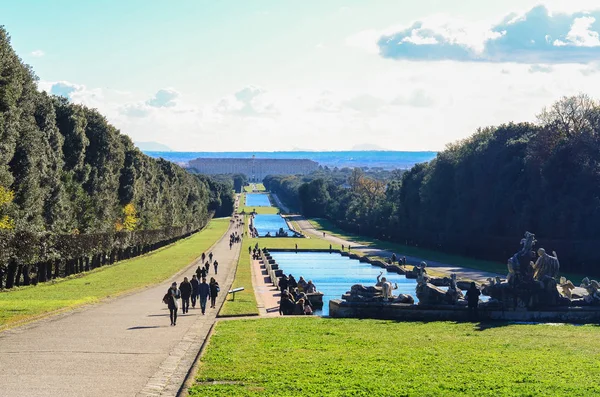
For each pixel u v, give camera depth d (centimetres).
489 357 3133
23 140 8294
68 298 6066
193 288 5581
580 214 10956
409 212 18988
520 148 13638
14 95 7606
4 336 3697
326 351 3259
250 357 3080
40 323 4272
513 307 4809
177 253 14725
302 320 4594
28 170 8331
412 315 4809
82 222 10969
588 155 11306
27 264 8050
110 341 3566
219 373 2744
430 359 3072
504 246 12644
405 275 10656
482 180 14125
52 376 2711
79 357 3102
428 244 16650
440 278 9131
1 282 7744
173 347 3400
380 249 16812
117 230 13112
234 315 5003
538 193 11888
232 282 8431
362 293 5028
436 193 16388
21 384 2572
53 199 9338
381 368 2861
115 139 12638
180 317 4794
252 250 15025
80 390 2497
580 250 10562
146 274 9406
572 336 3872
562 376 2739
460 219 15125
